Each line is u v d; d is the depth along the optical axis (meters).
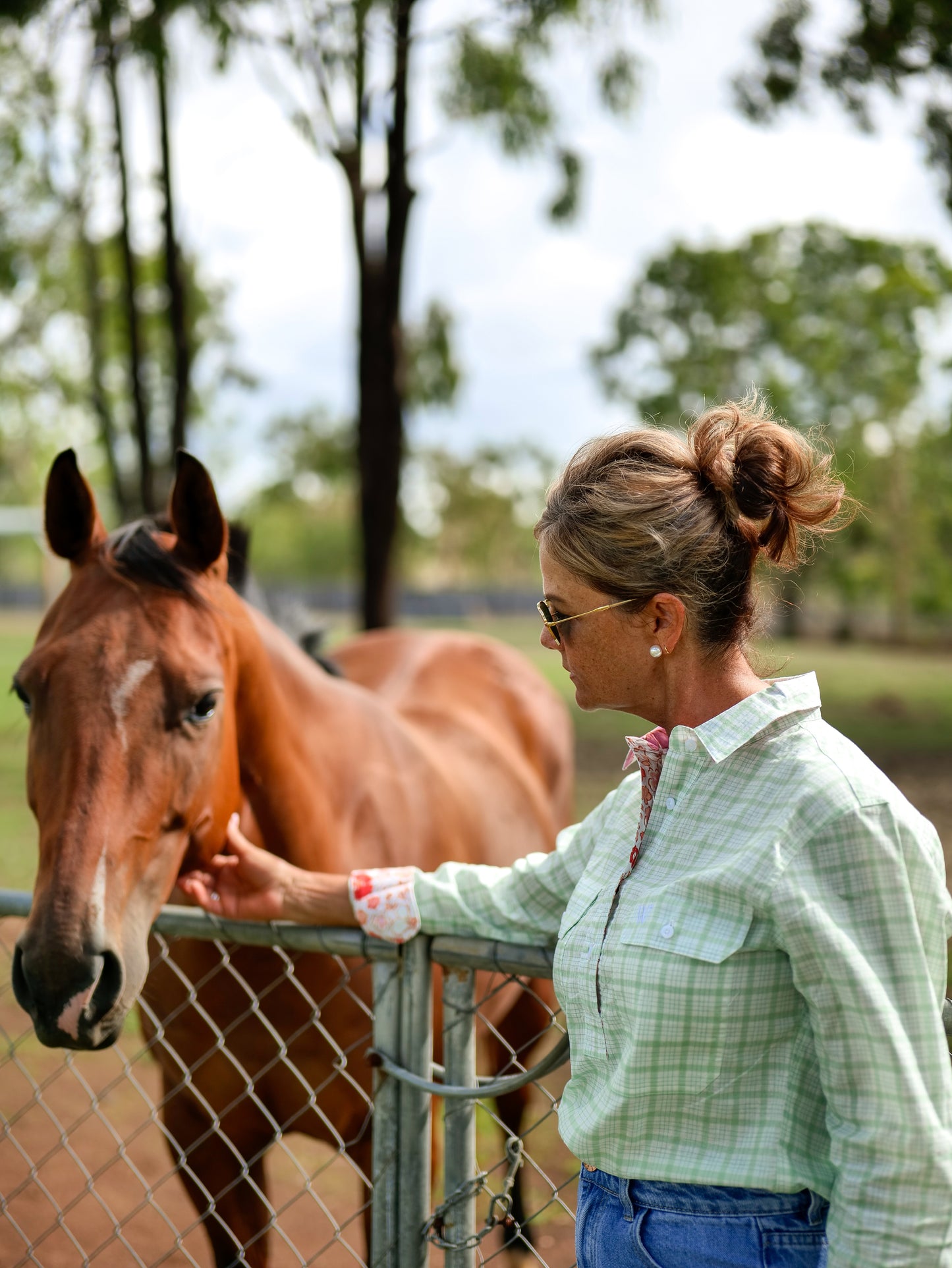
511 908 1.38
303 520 55.62
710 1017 1.00
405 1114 1.46
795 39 6.70
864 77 6.69
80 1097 3.48
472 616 41.84
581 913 1.14
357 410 9.09
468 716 3.30
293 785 1.96
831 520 1.16
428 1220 1.43
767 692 1.07
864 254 29.70
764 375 30.47
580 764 9.66
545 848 3.22
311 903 1.51
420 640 3.71
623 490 1.10
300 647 2.68
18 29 7.45
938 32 6.49
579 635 1.14
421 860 2.39
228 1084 1.99
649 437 1.15
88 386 15.09
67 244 12.38
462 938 1.38
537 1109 3.44
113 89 9.57
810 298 30.11
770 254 30.08
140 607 1.57
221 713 1.63
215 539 1.71
